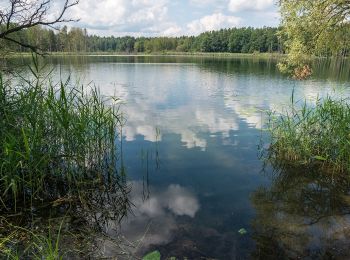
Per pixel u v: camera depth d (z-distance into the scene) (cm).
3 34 515
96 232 422
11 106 522
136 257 367
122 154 745
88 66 3503
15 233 409
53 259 333
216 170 655
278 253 376
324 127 707
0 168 478
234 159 720
